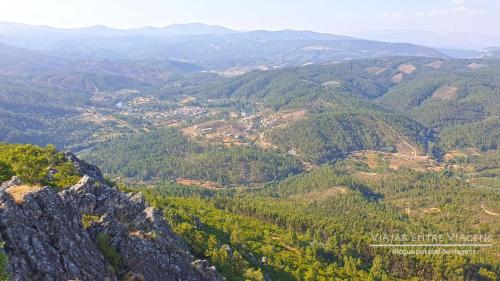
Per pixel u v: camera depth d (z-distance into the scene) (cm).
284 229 19488
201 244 10369
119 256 5325
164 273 5738
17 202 4506
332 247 17712
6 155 9794
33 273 4016
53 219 4619
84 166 12144
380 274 16250
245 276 9638
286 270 12900
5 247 4000
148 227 7281
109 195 7519
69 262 4372
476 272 18088
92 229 5553
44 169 9181
